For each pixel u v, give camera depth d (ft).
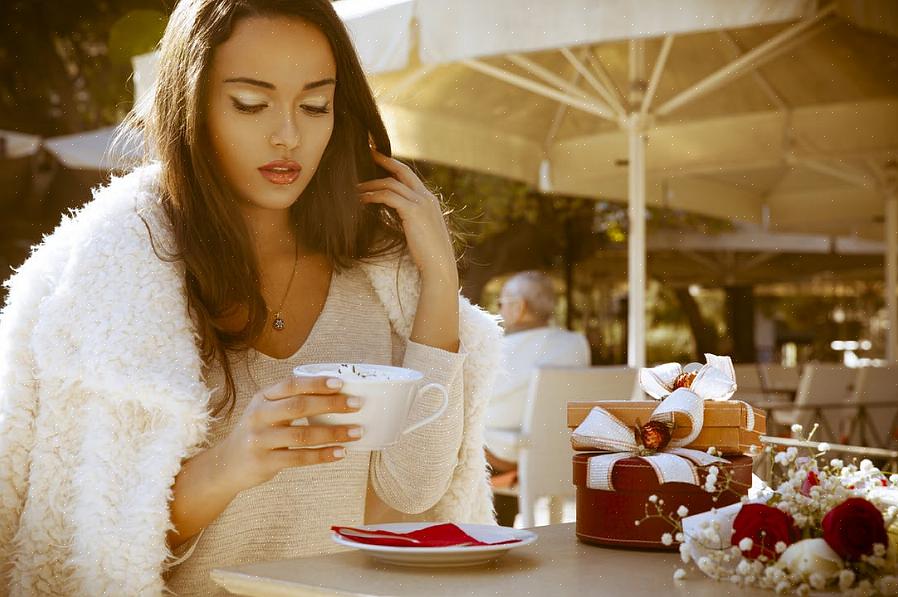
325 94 4.54
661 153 20.62
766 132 19.57
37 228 27.27
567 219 34.81
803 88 18.70
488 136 19.90
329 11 4.53
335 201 4.99
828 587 3.37
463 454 5.24
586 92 19.71
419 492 4.94
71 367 4.20
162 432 4.22
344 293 5.13
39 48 30.17
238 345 4.67
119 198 4.57
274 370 4.80
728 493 3.95
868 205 25.57
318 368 3.80
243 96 4.38
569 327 35.32
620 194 21.77
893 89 18.33
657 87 18.01
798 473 3.78
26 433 4.35
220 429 4.63
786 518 3.47
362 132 5.10
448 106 18.84
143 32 30.17
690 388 4.30
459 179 30.14
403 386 3.65
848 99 18.81
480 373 5.24
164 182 4.60
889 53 16.93
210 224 4.52
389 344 5.22
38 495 4.27
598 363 42.91
